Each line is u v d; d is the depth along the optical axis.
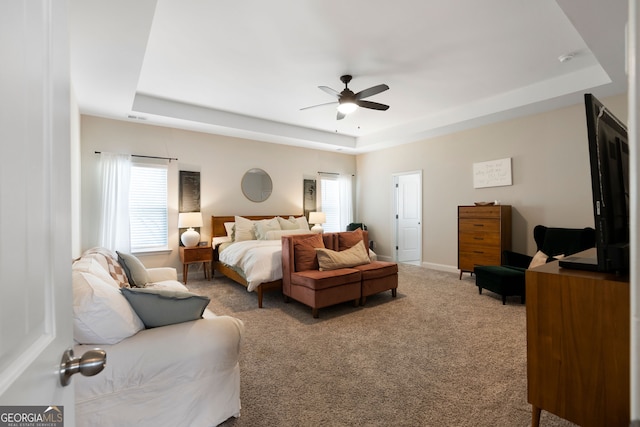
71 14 2.07
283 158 6.28
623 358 1.08
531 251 4.39
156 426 1.42
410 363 2.25
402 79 3.66
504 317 3.20
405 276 5.09
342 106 3.49
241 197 5.72
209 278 5.04
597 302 1.14
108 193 4.29
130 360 1.38
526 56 3.13
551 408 1.25
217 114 4.83
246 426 1.60
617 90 3.45
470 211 4.70
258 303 3.70
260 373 2.12
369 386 1.96
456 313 3.34
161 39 2.78
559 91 3.64
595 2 2.02
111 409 1.34
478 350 2.46
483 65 3.32
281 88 3.93
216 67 3.34
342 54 3.07
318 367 2.20
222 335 1.60
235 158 5.65
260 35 2.73
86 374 0.67
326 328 2.94
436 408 1.74
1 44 0.44
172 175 4.98
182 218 4.80
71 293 0.70
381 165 6.75
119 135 4.51
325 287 3.28
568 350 1.21
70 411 0.69
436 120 5.02
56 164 0.62
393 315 3.29
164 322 1.60
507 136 4.64
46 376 0.56
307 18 2.49
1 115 0.44
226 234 5.36
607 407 1.11
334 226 7.08
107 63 2.76
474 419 1.65
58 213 0.62
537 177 4.34
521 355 2.37
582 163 3.95
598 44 2.51
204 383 1.53
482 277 3.91
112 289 1.54
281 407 1.75
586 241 3.55
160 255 4.87
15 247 0.47
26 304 0.50
